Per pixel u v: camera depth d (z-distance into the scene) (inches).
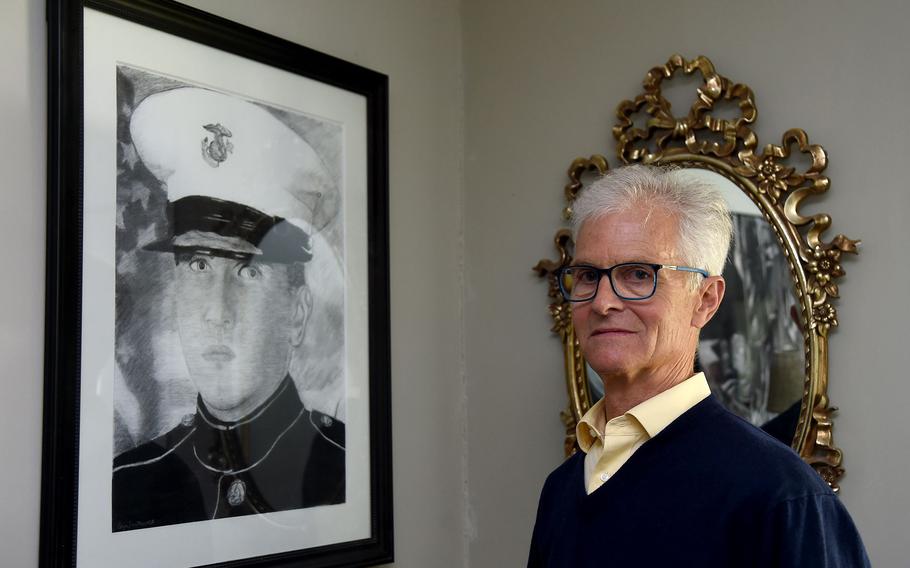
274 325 73.6
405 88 90.0
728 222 55.2
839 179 70.2
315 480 75.5
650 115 82.0
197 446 67.6
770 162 73.1
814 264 69.9
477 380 91.9
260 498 71.3
